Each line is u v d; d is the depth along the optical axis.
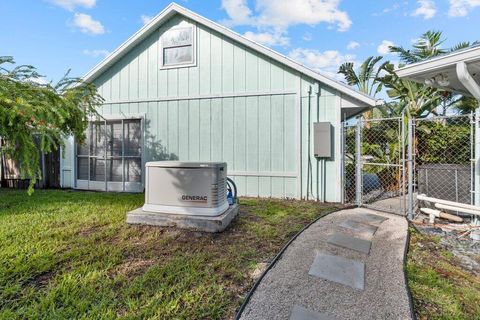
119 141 7.27
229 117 6.44
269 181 6.22
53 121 2.33
